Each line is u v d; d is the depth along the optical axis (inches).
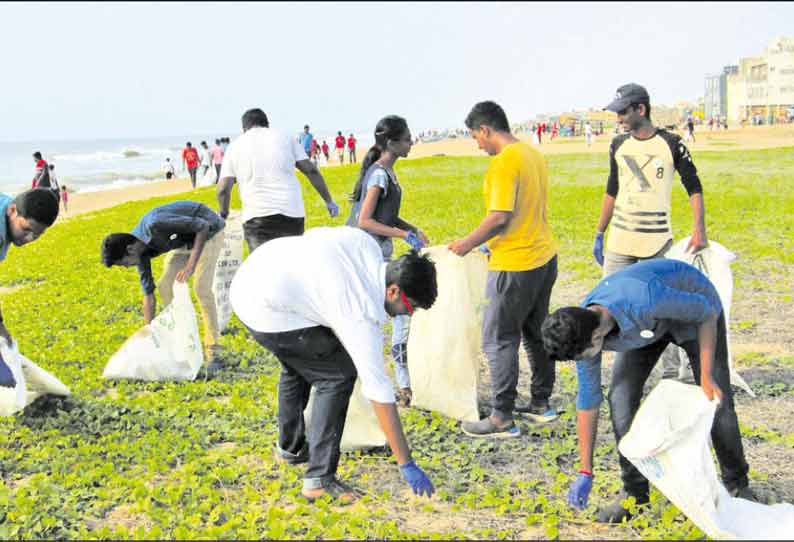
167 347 270.4
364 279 167.3
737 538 149.4
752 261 438.6
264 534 167.3
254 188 286.4
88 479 192.7
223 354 299.1
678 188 840.3
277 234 289.3
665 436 151.3
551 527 165.6
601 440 216.8
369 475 197.8
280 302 171.8
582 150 1782.7
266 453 208.7
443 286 224.8
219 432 225.6
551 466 199.8
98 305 405.7
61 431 227.3
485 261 231.3
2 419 235.0
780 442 207.9
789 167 1079.0
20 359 228.4
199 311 377.1
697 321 157.5
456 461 205.0
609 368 277.4
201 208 276.2
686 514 154.6
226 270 322.3
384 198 238.7
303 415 201.6
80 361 300.2
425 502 183.8
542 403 231.8
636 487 173.8
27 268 565.3
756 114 3912.4
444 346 225.0
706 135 2321.6
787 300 350.6
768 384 250.2
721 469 176.7
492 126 213.8
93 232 783.7
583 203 727.7
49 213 205.8
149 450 211.3
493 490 186.1
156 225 265.1
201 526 172.2
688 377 251.3
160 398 253.6
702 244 229.3
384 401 161.5
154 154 5561.0
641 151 237.9
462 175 1166.3
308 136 1439.5
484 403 244.4
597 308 155.4
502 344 216.5
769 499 177.5
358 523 170.2
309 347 176.6
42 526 171.0
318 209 765.9
